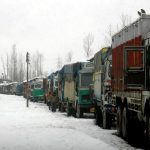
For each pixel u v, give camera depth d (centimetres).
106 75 2231
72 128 2238
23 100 7119
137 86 1627
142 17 1647
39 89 6488
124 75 1683
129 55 1755
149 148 1462
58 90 4244
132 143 1648
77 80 3095
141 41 1633
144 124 1612
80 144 1550
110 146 1499
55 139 1708
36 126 2339
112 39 2144
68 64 3594
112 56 2131
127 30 1848
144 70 1544
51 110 4072
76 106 3117
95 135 1925
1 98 8094
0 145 1543
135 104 1605
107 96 2194
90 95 2955
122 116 1877
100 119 2436
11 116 3173
